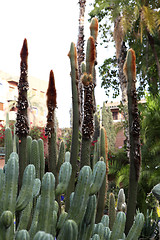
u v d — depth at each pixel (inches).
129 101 73.7
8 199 38.4
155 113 228.2
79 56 187.0
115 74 433.1
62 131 299.3
